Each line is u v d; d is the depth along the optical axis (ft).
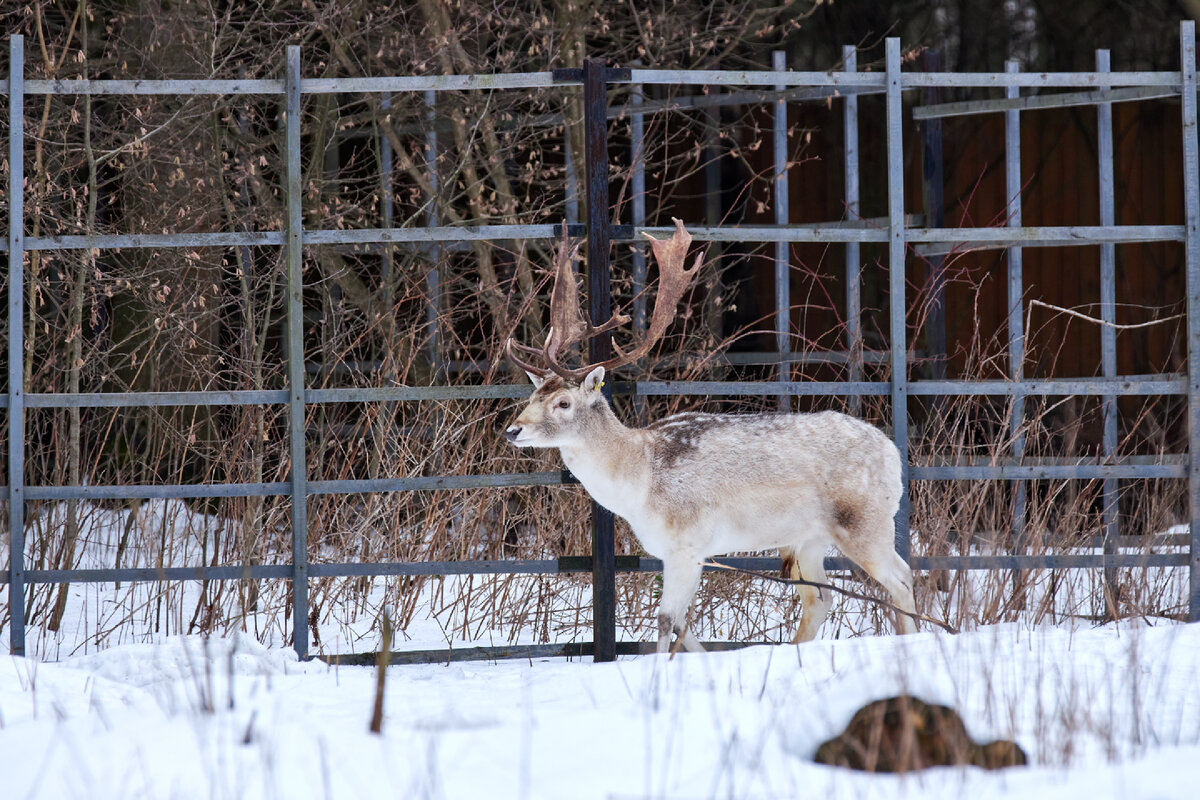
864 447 71.56
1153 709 51.13
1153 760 40.73
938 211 97.14
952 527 82.58
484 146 120.88
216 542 85.61
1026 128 135.54
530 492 90.94
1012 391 78.23
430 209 108.06
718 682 56.13
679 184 138.82
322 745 42.78
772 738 46.21
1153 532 83.87
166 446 104.78
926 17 138.92
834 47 138.92
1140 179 133.08
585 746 44.68
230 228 101.04
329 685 62.49
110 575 73.67
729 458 70.49
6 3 106.11
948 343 134.31
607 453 70.18
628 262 130.21
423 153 121.60
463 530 85.05
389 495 88.28
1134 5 134.82
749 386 76.79
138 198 102.99
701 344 105.40
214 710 49.49
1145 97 84.02
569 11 111.65
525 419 68.95
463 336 124.77
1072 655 60.18
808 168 139.33
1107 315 89.10
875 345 135.33
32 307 86.22
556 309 74.23
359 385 96.32
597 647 74.90
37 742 44.29
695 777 41.78
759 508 70.74
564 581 87.92
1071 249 132.67
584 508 85.71
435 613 90.43
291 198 74.49
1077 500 82.38
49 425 108.37
